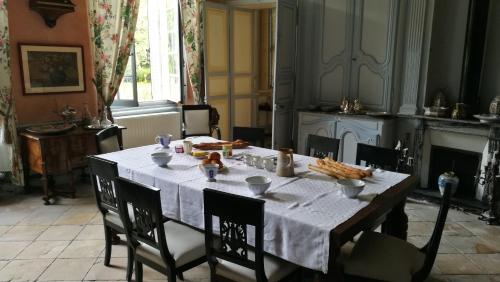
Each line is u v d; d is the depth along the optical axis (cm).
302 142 492
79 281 246
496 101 353
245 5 559
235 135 357
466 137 376
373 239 210
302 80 512
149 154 295
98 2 436
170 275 197
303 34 498
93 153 405
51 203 377
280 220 178
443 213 179
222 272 186
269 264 187
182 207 224
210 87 552
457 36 394
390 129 426
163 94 568
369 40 444
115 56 453
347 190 199
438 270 262
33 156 382
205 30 527
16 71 388
